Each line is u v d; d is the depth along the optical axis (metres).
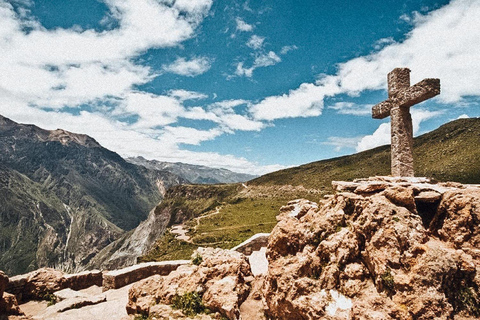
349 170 130.75
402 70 12.07
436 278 6.97
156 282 11.74
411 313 6.77
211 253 14.34
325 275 8.65
